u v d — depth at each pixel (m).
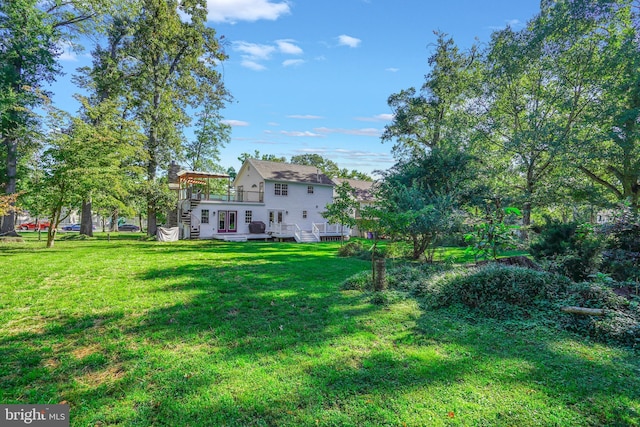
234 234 24.80
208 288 6.88
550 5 17.12
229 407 2.78
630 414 2.69
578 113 17.11
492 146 20.08
